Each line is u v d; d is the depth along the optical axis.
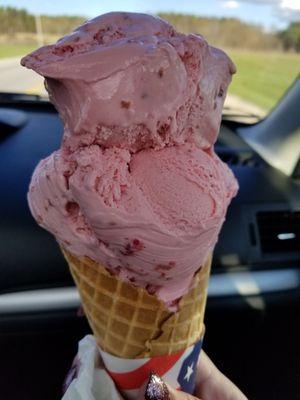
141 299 0.15
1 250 0.27
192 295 0.16
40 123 0.37
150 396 0.15
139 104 0.13
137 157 0.14
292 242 0.30
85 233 0.14
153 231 0.13
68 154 0.14
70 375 0.18
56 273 0.27
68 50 0.13
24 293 0.27
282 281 0.29
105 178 0.13
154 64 0.13
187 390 0.18
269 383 0.29
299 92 0.37
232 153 0.37
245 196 0.31
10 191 0.29
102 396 0.17
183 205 0.13
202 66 0.14
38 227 0.28
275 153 0.36
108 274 0.15
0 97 0.40
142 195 0.13
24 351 0.27
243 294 0.29
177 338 0.16
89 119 0.13
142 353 0.16
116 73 0.13
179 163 0.14
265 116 0.40
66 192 0.14
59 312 0.27
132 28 0.13
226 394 0.18
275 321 0.29
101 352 0.17
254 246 0.30
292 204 0.31
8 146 0.34
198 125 0.14
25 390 0.27
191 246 0.14
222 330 0.29
